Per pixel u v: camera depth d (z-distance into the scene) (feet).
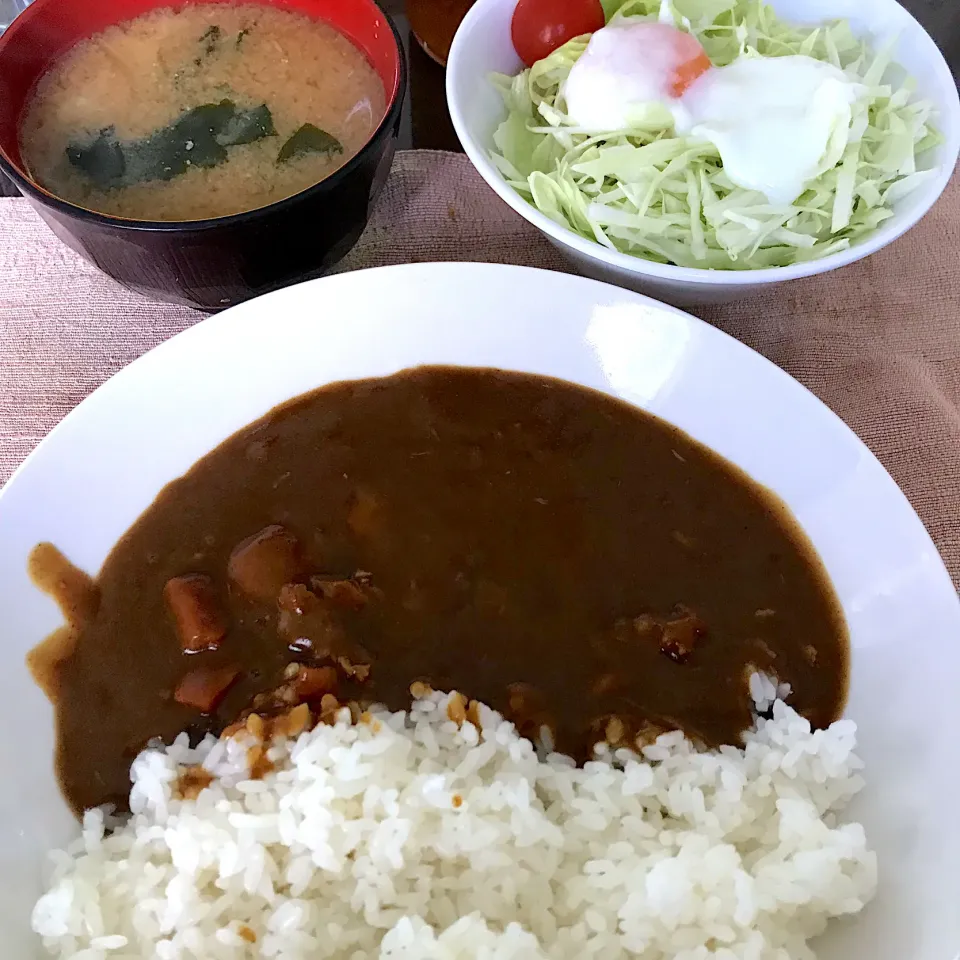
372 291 0.92
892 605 0.80
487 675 0.85
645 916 0.77
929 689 0.76
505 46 1.09
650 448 0.92
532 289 0.92
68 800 0.79
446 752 0.83
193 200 0.93
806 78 0.98
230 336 0.90
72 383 0.99
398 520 0.89
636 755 0.83
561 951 0.78
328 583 0.85
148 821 0.80
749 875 0.77
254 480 0.90
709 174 1.00
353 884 0.81
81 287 1.05
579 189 1.01
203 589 0.84
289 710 0.82
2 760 0.75
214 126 0.96
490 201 1.12
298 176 0.94
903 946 0.68
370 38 0.98
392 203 1.11
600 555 0.88
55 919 0.72
